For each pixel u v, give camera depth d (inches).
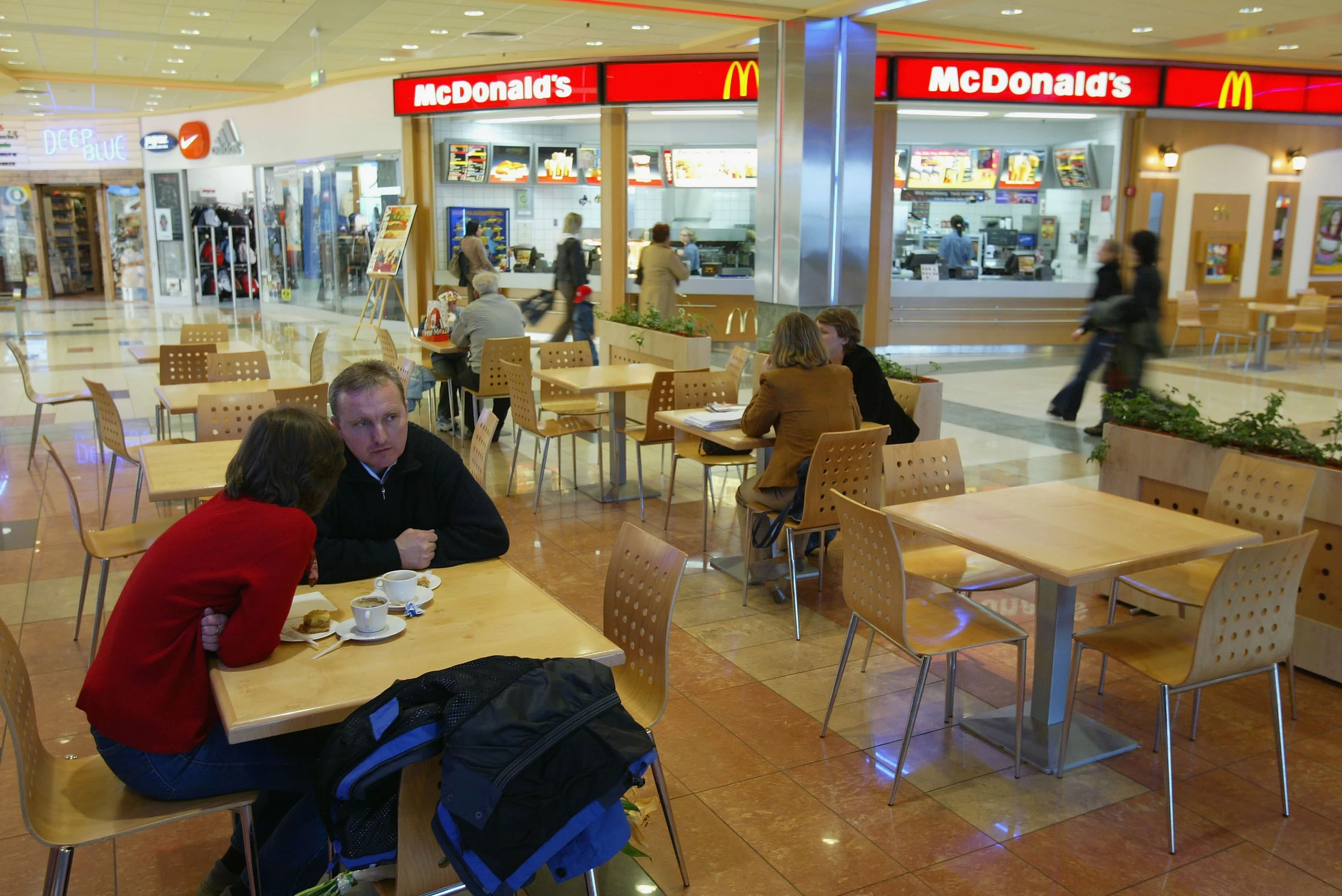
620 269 464.1
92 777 90.1
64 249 856.9
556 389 279.1
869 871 106.8
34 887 103.0
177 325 624.1
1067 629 133.1
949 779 125.0
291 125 616.4
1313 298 474.6
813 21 283.7
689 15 323.9
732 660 159.6
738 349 238.8
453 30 394.9
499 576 109.5
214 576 82.5
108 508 236.2
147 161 764.6
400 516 113.0
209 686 84.5
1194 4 322.3
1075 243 534.6
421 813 77.2
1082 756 129.2
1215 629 108.1
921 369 453.4
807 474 161.8
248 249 781.3
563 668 76.8
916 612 130.1
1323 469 148.8
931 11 332.8
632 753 73.3
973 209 540.7
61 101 660.1
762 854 109.7
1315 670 152.5
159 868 107.0
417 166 518.6
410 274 529.7
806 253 294.7
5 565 199.5
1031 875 106.1
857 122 293.4
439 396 331.6
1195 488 167.0
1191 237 516.1
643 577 106.5
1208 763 128.7
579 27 379.6
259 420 87.7
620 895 102.7
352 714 75.7
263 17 381.1
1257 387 402.6
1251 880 105.2
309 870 92.0
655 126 543.2
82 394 283.1
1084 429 325.7
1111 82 434.3
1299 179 526.3
